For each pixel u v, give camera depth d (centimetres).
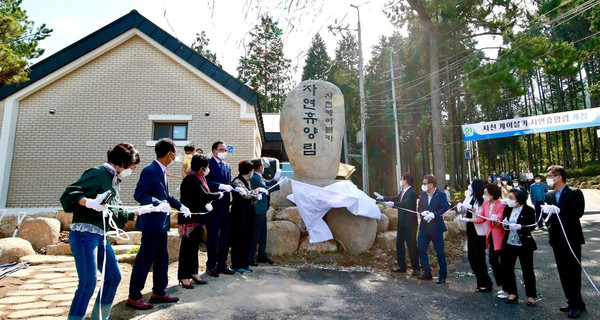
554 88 3619
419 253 606
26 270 525
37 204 989
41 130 1030
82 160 1028
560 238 448
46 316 362
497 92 1616
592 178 2619
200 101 1099
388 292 514
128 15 1099
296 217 739
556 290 541
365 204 684
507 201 499
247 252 571
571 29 2727
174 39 1097
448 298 500
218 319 376
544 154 4531
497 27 1870
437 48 1955
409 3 1869
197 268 489
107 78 1084
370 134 3444
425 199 621
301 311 414
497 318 427
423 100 2925
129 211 349
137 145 1052
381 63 3450
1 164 978
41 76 1032
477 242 545
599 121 1391
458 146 3259
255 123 1137
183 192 476
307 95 805
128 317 366
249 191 566
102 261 324
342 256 684
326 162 787
